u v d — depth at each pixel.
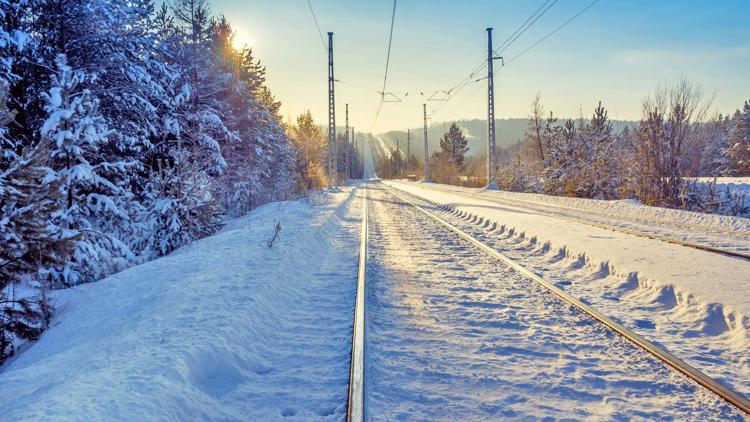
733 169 40.41
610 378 3.64
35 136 13.12
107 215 13.46
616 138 27.64
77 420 2.64
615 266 7.16
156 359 3.64
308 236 10.84
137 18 17.22
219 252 9.10
